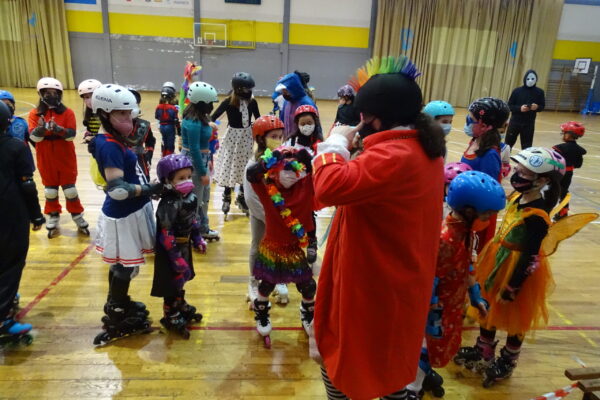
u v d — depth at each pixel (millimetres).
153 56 15547
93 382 2201
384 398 1549
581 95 16844
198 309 2926
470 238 1851
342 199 1192
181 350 2488
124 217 2354
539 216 1974
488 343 2354
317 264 3646
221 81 16094
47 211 3924
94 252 3680
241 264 3602
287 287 3295
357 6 15664
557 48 16391
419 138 1268
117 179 2221
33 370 2275
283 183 2271
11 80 15102
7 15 14359
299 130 3055
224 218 4652
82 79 15555
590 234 4652
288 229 2367
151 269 3451
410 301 1345
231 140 4402
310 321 2596
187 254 2557
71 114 3824
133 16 15070
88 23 14969
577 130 4602
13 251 2404
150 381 2225
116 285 2443
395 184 1192
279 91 5293
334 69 16328
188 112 3486
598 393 1908
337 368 1407
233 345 2553
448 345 1902
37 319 2727
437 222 1375
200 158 3512
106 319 2527
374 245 1305
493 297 2184
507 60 16422
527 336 2762
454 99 16797
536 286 2100
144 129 3066
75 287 3115
